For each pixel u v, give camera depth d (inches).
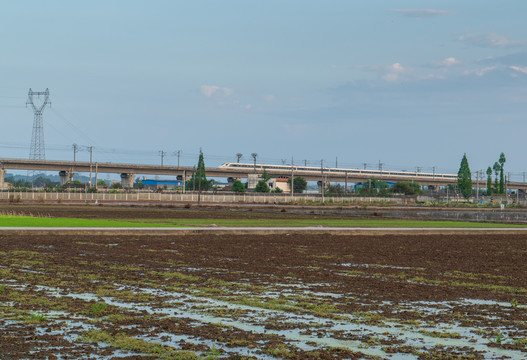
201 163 6663.4
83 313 567.5
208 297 657.0
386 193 6988.2
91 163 6628.9
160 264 918.4
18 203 3932.1
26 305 593.6
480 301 661.3
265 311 593.3
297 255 1088.8
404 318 572.1
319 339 497.7
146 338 491.8
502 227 2055.9
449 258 1091.9
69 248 1122.7
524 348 479.2
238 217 2511.1
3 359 431.5
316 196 6077.8
